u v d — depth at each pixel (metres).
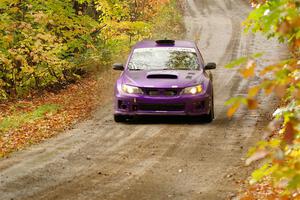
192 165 18.25
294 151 6.32
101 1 42.25
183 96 25.42
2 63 35.78
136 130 24.61
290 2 5.57
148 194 14.97
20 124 26.75
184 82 25.80
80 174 17.27
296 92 4.92
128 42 51.44
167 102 25.39
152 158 19.38
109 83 41.19
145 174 17.17
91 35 45.59
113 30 45.03
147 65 27.42
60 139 23.23
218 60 54.19
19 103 33.62
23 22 35.06
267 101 32.12
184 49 28.34
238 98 4.61
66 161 19.11
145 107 25.69
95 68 45.34
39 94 37.41
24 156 20.17
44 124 26.66
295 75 5.95
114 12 43.16
